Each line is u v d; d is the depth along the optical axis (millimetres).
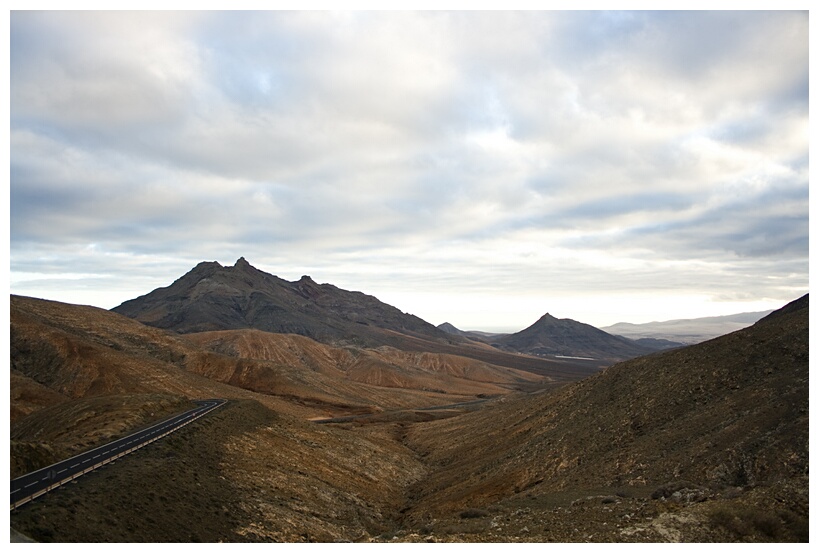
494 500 44844
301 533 34562
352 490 51438
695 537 21750
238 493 37406
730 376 48969
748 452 32812
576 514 27812
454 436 84500
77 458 36156
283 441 58500
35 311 131375
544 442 55438
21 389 88125
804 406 35219
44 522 22438
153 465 34969
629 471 38969
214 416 58062
